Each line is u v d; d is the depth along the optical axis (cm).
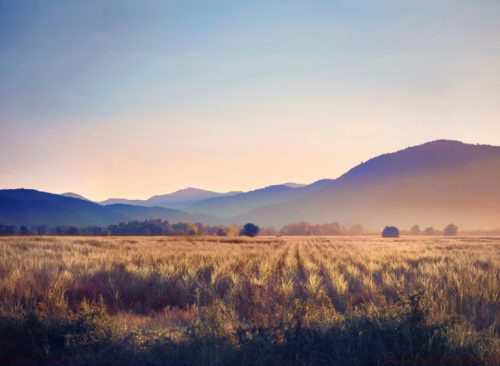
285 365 697
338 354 718
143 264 2016
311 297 1309
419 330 768
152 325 1014
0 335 809
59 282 1398
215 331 808
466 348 748
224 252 3319
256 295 1045
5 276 1423
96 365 699
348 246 5525
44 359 744
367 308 904
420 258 2803
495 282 1367
